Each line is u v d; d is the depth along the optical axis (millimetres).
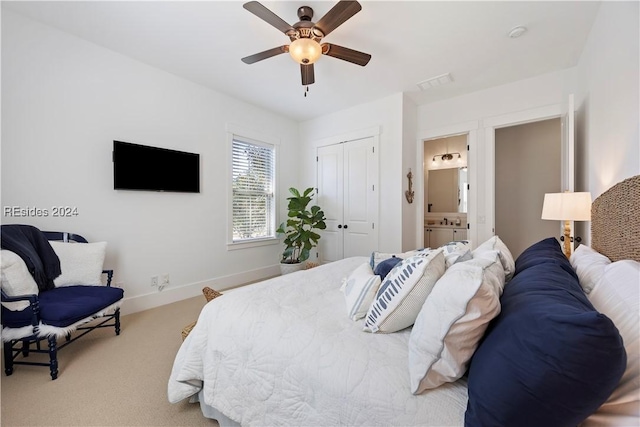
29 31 2197
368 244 3986
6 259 1724
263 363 1123
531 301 729
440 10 2061
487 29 2277
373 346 1006
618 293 854
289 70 3012
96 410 1447
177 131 3180
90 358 1957
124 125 2750
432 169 5391
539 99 3055
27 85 2199
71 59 2412
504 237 4410
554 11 2061
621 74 1576
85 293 2037
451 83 3283
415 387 791
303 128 4812
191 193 3338
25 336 1692
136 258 2859
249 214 4113
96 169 2570
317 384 941
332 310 1359
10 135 2131
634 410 595
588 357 529
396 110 3648
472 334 788
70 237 2340
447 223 5172
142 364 1884
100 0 1996
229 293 1572
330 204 4441
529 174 4227
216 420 1379
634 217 1153
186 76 3178
